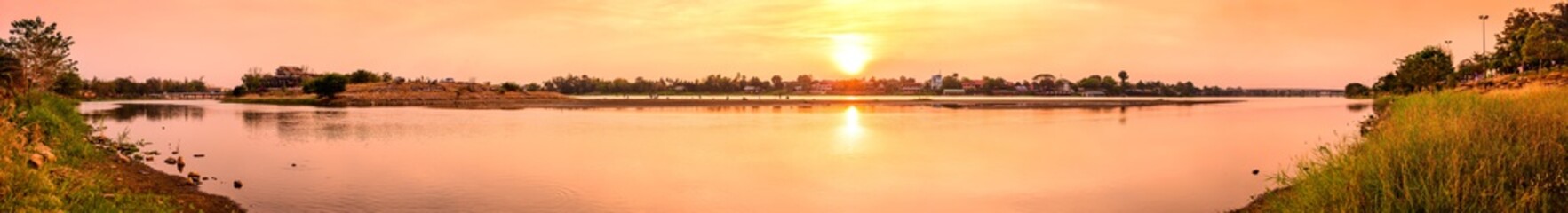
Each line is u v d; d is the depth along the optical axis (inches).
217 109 3329.2
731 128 1827.0
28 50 3080.7
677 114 2783.0
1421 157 450.6
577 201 692.1
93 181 597.3
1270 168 915.4
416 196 708.7
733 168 944.3
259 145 1280.8
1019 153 1128.2
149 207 580.7
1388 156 444.8
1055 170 911.7
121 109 3321.9
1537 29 2832.2
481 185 773.9
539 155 1087.0
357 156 1066.1
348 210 639.1
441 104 4372.5
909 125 1940.2
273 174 845.2
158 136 1509.6
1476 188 383.2
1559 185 388.8
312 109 3341.5
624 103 4581.7
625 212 650.8
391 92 5359.3
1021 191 751.1
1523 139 489.1
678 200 708.7
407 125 1924.2
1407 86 3595.0
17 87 1253.1
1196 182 794.2
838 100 5669.3
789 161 1024.9
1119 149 1187.9
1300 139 1406.3
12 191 456.8
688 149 1202.0
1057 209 662.5
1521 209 362.9
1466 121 554.3
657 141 1374.3
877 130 1738.4
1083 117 2443.4
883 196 729.0
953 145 1279.5
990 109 3334.2
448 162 993.5
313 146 1245.1
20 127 815.1
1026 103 4616.1
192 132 1626.5
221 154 1084.5
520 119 2295.8
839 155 1095.0
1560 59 2780.5
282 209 637.9
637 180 825.5
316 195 706.8
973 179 831.7
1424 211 384.8
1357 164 448.5
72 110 1373.0
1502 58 3417.8
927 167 947.3
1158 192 733.9
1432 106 863.7
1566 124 533.3
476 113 2871.6
